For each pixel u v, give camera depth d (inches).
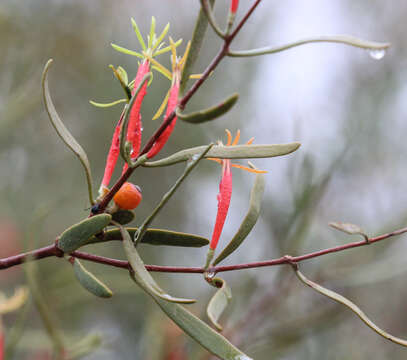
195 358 22.4
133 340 31.6
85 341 19.6
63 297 22.6
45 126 34.0
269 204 27.4
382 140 32.5
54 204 24.7
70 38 34.4
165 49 14.6
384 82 33.9
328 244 26.7
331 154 29.3
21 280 29.9
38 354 24.4
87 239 14.6
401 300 34.5
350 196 31.6
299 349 32.2
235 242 14.9
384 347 34.0
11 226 30.2
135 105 14.5
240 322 25.6
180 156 14.2
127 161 14.4
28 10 32.2
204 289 34.0
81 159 14.4
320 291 14.7
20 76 27.8
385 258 25.7
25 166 32.5
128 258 14.4
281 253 25.5
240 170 31.1
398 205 31.4
